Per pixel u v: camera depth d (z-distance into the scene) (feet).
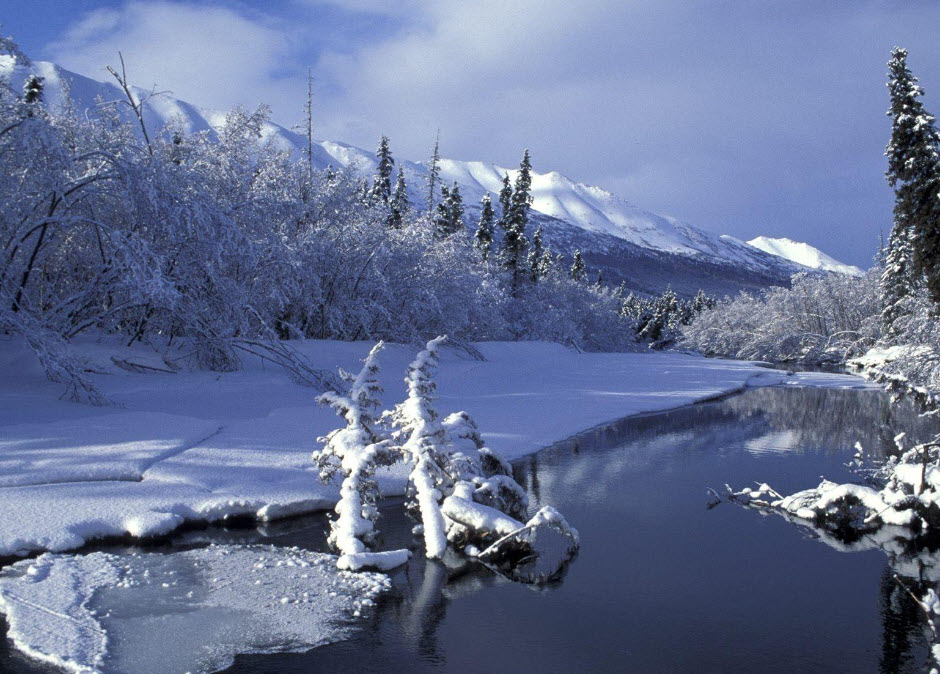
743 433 49.98
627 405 61.36
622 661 15.35
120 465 25.67
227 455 28.73
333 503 25.43
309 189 71.77
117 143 49.24
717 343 236.02
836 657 15.88
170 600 17.24
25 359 42.11
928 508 26.76
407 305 82.02
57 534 20.20
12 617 15.64
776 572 21.39
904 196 92.48
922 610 18.63
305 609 17.24
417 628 16.62
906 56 91.91
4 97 45.16
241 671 14.06
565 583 20.02
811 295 191.42
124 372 45.80
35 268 46.29
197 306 47.14
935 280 91.61
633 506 28.76
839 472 36.65
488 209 169.27
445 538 22.08
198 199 45.75
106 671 13.65
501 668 14.80
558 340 155.84
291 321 69.36
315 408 41.91
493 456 30.14
